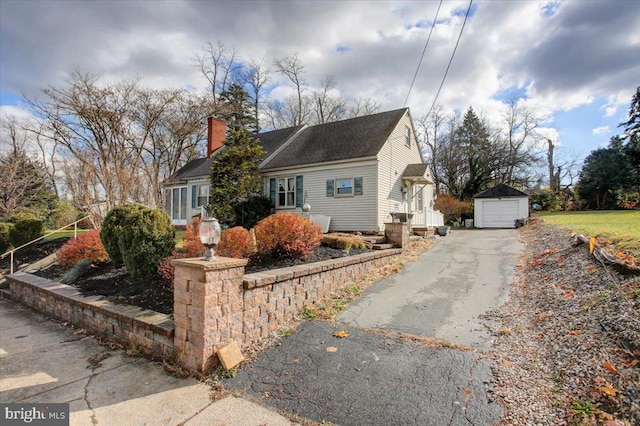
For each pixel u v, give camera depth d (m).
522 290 5.80
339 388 3.19
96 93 18.70
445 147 33.22
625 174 25.11
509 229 18.06
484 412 2.72
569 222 12.39
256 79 30.73
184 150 24.50
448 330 4.40
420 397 2.98
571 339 3.54
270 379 3.42
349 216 12.90
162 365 3.87
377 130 14.20
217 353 3.60
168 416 2.89
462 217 26.56
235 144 13.88
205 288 3.48
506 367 3.34
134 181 14.83
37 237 11.02
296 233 6.67
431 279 7.02
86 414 2.94
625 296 3.84
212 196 13.51
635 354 2.88
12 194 16.91
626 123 25.81
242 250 6.42
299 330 4.53
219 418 2.85
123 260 6.36
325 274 5.94
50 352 4.38
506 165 30.12
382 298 5.89
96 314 5.04
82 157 15.41
